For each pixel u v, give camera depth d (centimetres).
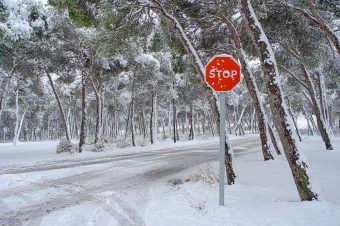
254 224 547
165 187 928
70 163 1670
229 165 927
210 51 1474
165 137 4831
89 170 1349
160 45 1383
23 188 971
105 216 635
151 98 4066
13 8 1925
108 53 1220
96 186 986
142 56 2766
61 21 2161
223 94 666
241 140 3888
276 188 861
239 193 792
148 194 834
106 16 1085
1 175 1231
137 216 625
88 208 709
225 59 654
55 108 5881
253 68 2316
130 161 1675
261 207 647
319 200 665
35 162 1798
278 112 706
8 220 646
